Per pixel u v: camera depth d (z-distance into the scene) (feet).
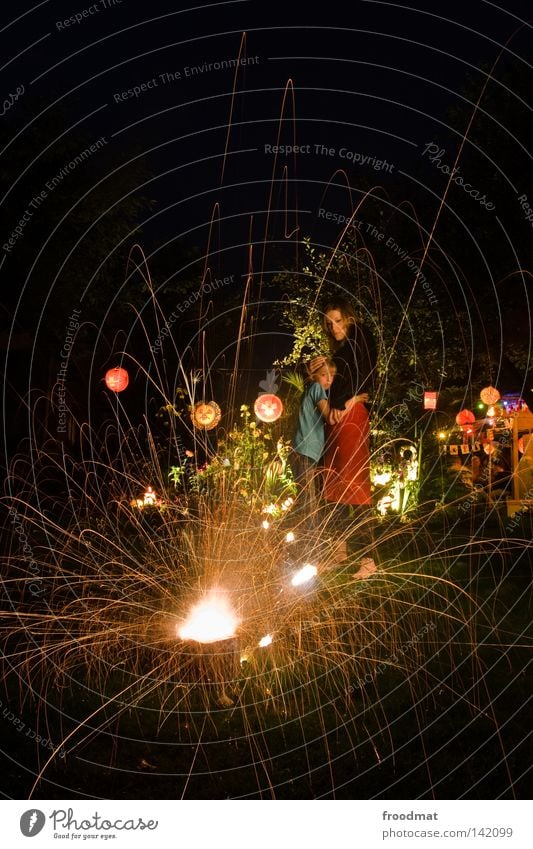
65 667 15.89
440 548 29.76
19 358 47.16
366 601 19.51
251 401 54.03
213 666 14.69
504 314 49.52
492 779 11.35
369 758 12.02
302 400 22.21
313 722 13.23
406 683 14.76
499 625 18.43
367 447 22.34
